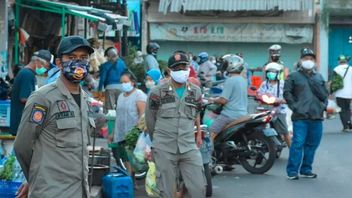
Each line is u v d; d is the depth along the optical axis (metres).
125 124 10.66
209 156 10.11
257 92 14.03
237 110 12.13
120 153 10.79
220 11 32.62
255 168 12.29
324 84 11.65
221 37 33.12
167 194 8.39
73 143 5.56
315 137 11.77
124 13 22.62
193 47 33.38
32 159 5.60
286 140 13.81
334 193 10.62
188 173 8.38
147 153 9.97
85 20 20.98
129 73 10.69
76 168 5.56
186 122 8.43
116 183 9.47
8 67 15.70
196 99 8.52
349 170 12.65
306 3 31.86
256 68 30.83
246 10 32.03
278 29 32.75
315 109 11.55
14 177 8.89
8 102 11.92
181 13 33.03
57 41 19.19
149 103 8.53
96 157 10.13
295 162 11.72
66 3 18.12
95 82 17.19
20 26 16.94
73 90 5.70
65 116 5.55
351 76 18.73
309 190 10.84
